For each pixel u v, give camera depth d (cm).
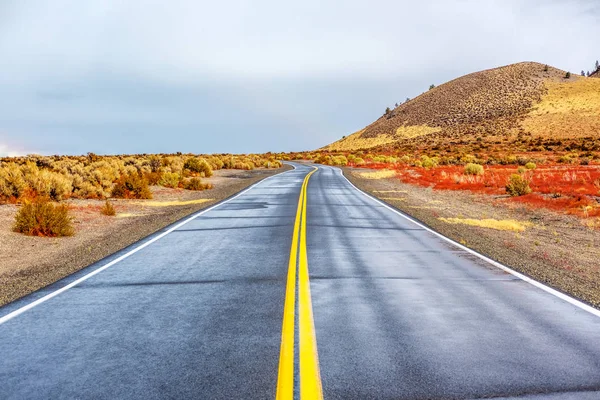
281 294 614
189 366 392
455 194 2419
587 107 10544
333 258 853
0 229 1181
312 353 418
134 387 355
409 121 15400
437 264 816
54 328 494
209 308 556
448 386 355
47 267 841
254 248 941
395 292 631
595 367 392
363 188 2680
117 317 528
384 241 1042
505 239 1175
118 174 2714
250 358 407
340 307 559
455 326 496
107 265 807
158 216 1541
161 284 673
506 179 2844
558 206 1792
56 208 1209
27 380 371
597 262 936
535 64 17112
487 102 14012
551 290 653
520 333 477
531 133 9769
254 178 3588
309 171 4634
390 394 341
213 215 1492
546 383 361
